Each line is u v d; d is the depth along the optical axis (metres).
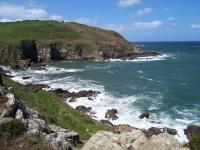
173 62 139.75
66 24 177.38
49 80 87.19
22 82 82.31
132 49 161.88
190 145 20.11
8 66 116.19
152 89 74.31
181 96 66.31
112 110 53.12
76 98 63.41
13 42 131.25
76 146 23.78
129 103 60.12
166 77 94.38
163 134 20.91
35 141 19.08
